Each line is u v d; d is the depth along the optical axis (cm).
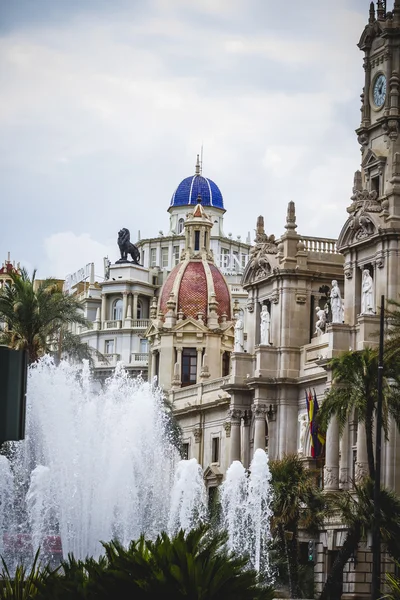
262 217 14250
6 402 2864
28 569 8812
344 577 10625
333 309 11825
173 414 15775
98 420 10406
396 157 11688
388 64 12119
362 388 9244
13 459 10588
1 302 11875
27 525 10038
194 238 18250
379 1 12462
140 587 4431
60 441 10075
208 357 17275
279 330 13325
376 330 11275
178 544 4556
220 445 14888
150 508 11488
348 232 11944
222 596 4500
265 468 10412
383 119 11994
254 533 10400
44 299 11894
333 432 11456
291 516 9944
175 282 17775
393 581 6744
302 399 13000
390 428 10788
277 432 13150
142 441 10794
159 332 17425
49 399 10262
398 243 11331
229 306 17912
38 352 12069
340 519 10138
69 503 9856
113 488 10062
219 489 11600
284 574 10206
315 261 13425
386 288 11356
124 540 10000
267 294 13738
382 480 10794
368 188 12181
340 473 11462
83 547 9819
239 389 13612
